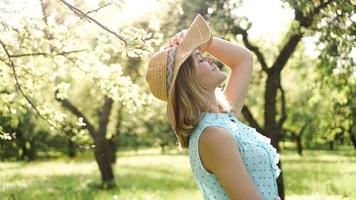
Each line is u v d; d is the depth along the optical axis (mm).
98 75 7445
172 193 17266
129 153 60344
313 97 15016
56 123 7609
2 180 21688
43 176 25266
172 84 2752
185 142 2834
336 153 45281
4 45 6938
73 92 28312
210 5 10930
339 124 17203
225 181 2586
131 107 7586
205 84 2779
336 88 13008
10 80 7664
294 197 13641
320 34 9602
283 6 8930
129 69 16109
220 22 10586
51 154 48438
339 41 9375
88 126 18750
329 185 14453
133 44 4984
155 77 2883
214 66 2832
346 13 8703
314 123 41750
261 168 2729
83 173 27297
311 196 13227
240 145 2684
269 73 12688
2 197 15039
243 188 2561
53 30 7270
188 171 29078
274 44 15812
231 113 2996
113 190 18703
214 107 2807
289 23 11375
